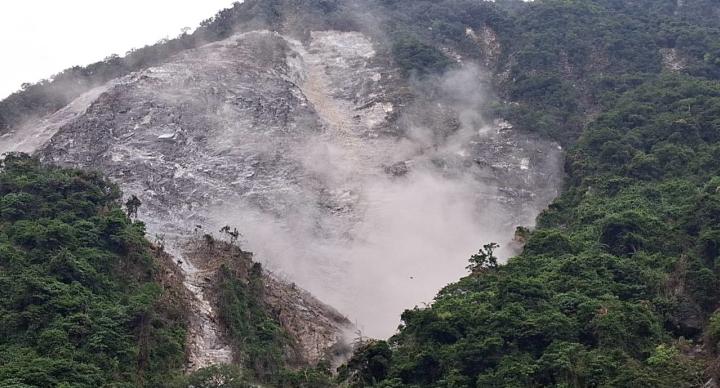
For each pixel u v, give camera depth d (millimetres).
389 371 57375
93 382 52344
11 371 50750
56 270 60750
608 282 61375
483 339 55719
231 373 56656
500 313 57031
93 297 60094
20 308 57469
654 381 48031
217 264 73500
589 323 55281
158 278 66688
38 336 55344
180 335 61875
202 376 56000
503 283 61906
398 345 60594
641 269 62562
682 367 49812
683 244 64688
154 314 61000
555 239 70188
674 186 78062
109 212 71000
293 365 65688
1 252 61750
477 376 53719
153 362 58000
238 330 65500
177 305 65312
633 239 67500
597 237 70812
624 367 50062
